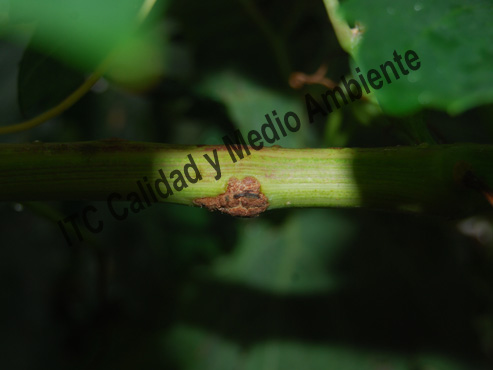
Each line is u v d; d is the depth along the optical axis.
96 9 0.09
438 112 0.14
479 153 0.08
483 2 0.07
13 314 0.19
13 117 0.18
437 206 0.08
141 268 0.17
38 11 0.09
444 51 0.07
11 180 0.09
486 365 0.14
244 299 0.16
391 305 0.15
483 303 0.15
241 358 0.15
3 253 0.19
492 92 0.06
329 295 0.16
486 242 0.16
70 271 0.19
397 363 0.14
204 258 0.17
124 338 0.16
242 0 0.15
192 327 0.16
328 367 0.15
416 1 0.07
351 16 0.07
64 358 0.19
